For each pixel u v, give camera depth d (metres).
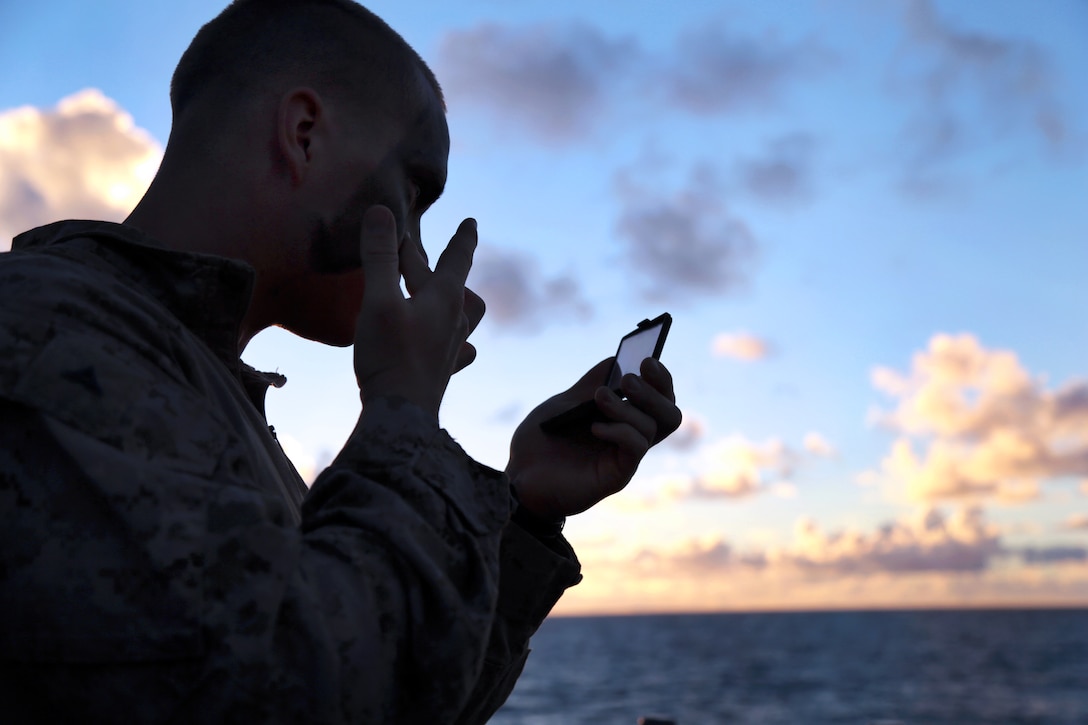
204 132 1.16
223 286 1.03
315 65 1.19
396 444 0.94
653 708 65.38
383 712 0.80
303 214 1.16
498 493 0.97
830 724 56.31
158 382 0.83
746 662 107.62
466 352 1.29
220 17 1.24
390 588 0.84
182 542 0.75
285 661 0.75
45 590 0.73
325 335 1.27
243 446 0.86
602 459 1.31
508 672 1.24
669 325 1.48
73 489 0.75
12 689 0.75
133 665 0.72
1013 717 58.22
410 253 1.16
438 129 1.31
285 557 0.79
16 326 0.79
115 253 1.00
